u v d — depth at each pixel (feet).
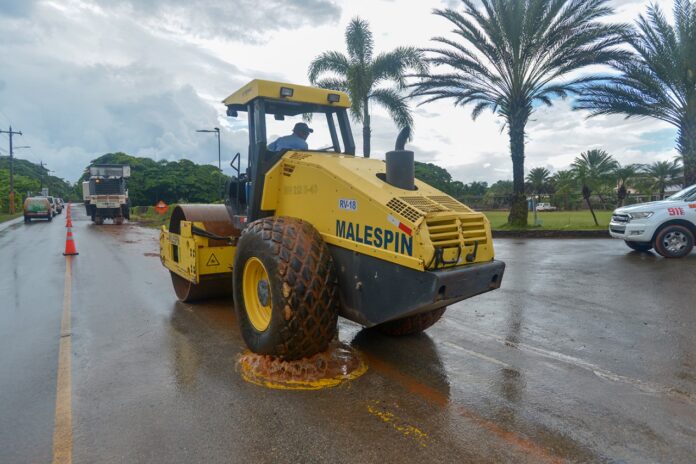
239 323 15.55
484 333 18.56
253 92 17.90
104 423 11.52
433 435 10.99
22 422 11.62
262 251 13.96
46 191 218.38
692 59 51.52
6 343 17.54
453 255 12.68
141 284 28.22
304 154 16.67
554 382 13.98
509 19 57.16
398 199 13.14
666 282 27.40
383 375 14.35
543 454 10.25
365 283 13.58
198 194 172.45
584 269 32.22
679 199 37.37
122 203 89.45
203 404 12.44
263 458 10.07
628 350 16.65
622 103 55.11
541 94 60.59
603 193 105.19
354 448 10.44
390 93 68.49
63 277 31.01
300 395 12.94
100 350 16.67
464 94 62.18
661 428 11.38
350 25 67.77
